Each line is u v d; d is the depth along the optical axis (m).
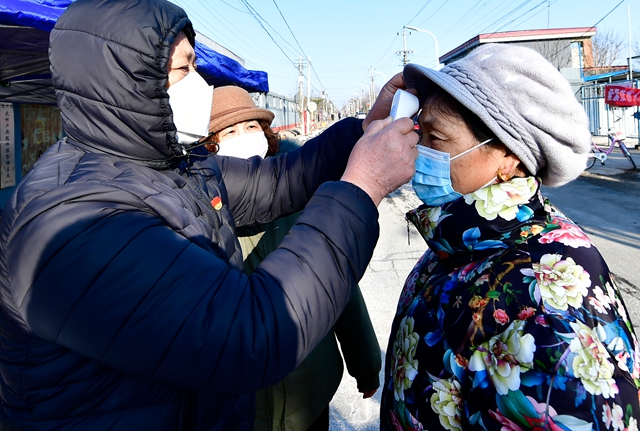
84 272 0.80
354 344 1.89
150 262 0.82
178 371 0.83
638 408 0.81
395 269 5.06
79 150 1.03
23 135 6.07
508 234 0.95
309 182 1.59
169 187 1.03
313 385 1.70
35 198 0.86
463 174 1.08
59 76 0.99
